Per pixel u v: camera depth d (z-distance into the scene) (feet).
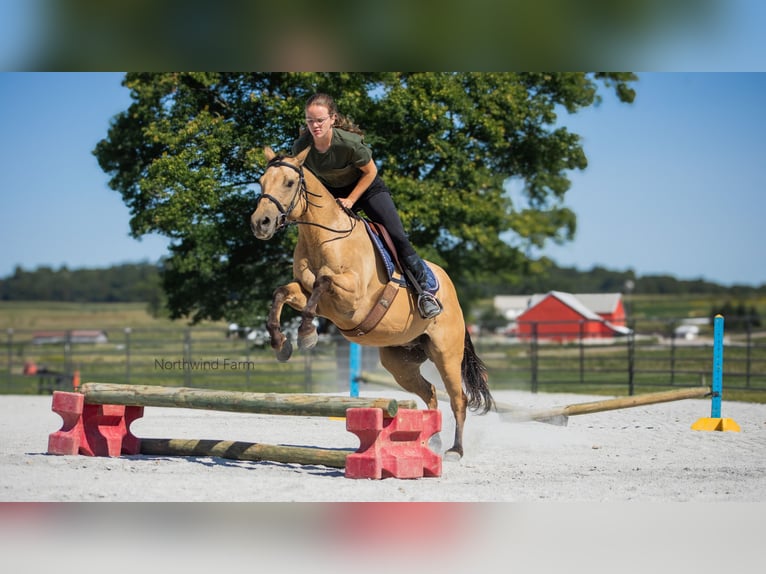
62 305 285.64
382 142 50.62
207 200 44.55
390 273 23.32
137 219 46.52
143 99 47.26
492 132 53.42
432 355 26.40
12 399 57.93
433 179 55.16
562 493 21.09
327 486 20.94
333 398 22.75
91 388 25.61
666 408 48.39
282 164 21.63
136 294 304.30
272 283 53.52
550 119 57.57
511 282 161.48
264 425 39.29
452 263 66.23
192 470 23.36
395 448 22.91
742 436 34.76
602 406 32.86
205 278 53.36
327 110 21.85
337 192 23.91
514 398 55.21
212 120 44.93
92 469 22.93
